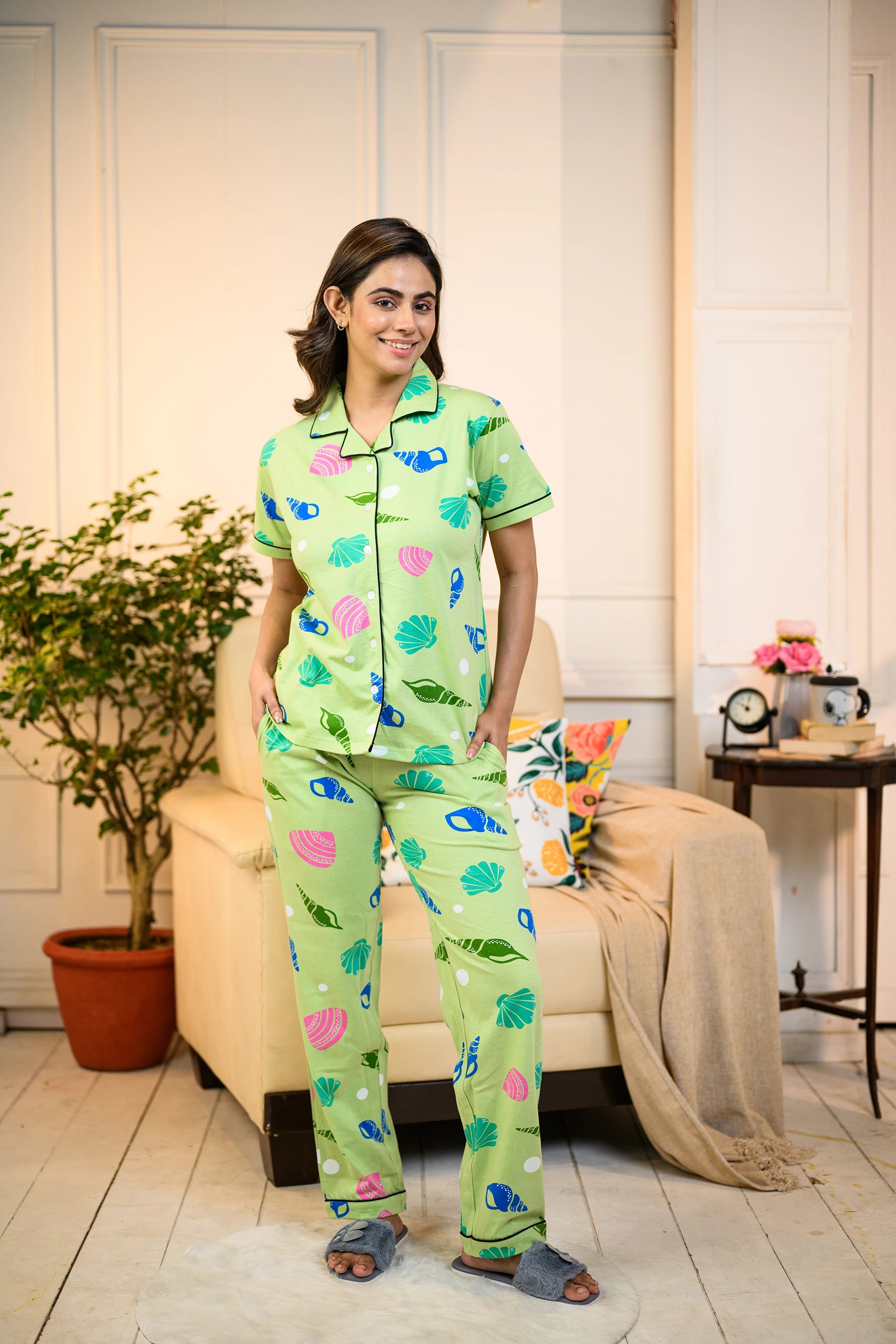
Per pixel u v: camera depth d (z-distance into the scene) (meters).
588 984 2.16
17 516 3.05
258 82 3.03
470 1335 1.59
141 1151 2.27
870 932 2.48
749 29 2.84
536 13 3.05
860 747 2.57
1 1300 1.71
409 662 1.66
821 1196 2.05
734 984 2.20
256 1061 2.12
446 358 3.07
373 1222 1.82
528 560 1.80
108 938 2.95
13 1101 2.54
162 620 2.78
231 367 3.06
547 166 3.07
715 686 2.87
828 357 2.88
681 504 2.96
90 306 3.05
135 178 3.03
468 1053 1.69
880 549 3.08
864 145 3.05
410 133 3.04
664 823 2.30
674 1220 1.96
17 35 3.00
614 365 3.09
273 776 1.78
